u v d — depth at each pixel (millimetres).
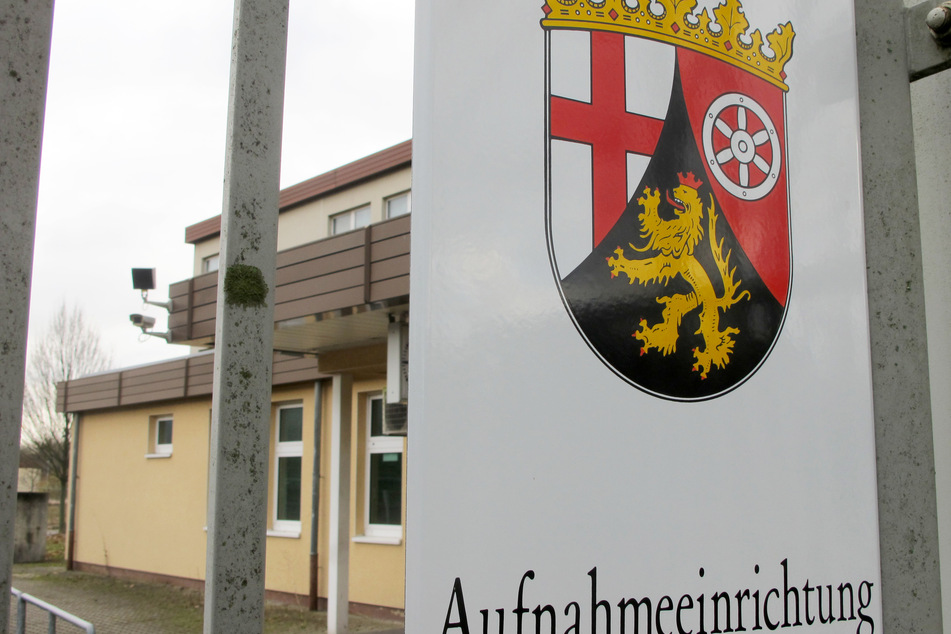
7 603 1359
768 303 1742
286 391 11797
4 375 1393
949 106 2697
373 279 6531
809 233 1840
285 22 1553
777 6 1846
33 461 31500
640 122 1587
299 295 7082
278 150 1517
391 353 7023
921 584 1950
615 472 1489
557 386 1442
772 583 1670
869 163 2080
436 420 1331
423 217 1364
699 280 1634
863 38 2129
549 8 1516
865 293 1927
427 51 1395
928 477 2018
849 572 1795
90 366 31406
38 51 1486
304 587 10961
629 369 1524
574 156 1506
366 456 10641
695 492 1584
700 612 1569
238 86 1490
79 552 15656
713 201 1674
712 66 1713
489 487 1363
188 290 8398
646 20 1640
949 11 2084
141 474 14312
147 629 10047
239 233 1451
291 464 11734
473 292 1385
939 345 2670
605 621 1452
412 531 1311
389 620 9781
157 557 13758
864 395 1882
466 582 1328
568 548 1423
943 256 2688
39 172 1463
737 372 1676
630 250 1552
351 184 14094
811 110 1884
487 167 1421
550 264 1463
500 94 1452
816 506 1763
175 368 13352
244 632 1363
